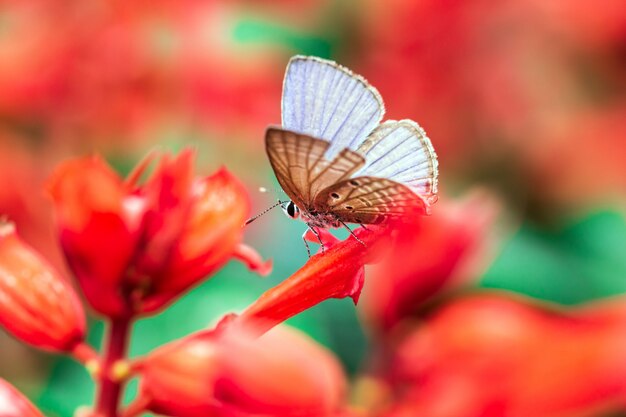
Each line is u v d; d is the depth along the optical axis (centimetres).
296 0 36
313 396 25
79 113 35
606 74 36
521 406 27
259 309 25
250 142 35
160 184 26
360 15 36
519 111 35
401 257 30
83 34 35
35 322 26
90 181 25
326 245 26
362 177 26
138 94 35
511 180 35
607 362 27
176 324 33
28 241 35
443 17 35
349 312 33
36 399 32
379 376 29
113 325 26
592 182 35
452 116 35
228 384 25
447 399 28
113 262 25
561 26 35
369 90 26
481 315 28
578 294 34
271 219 34
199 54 35
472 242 30
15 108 35
